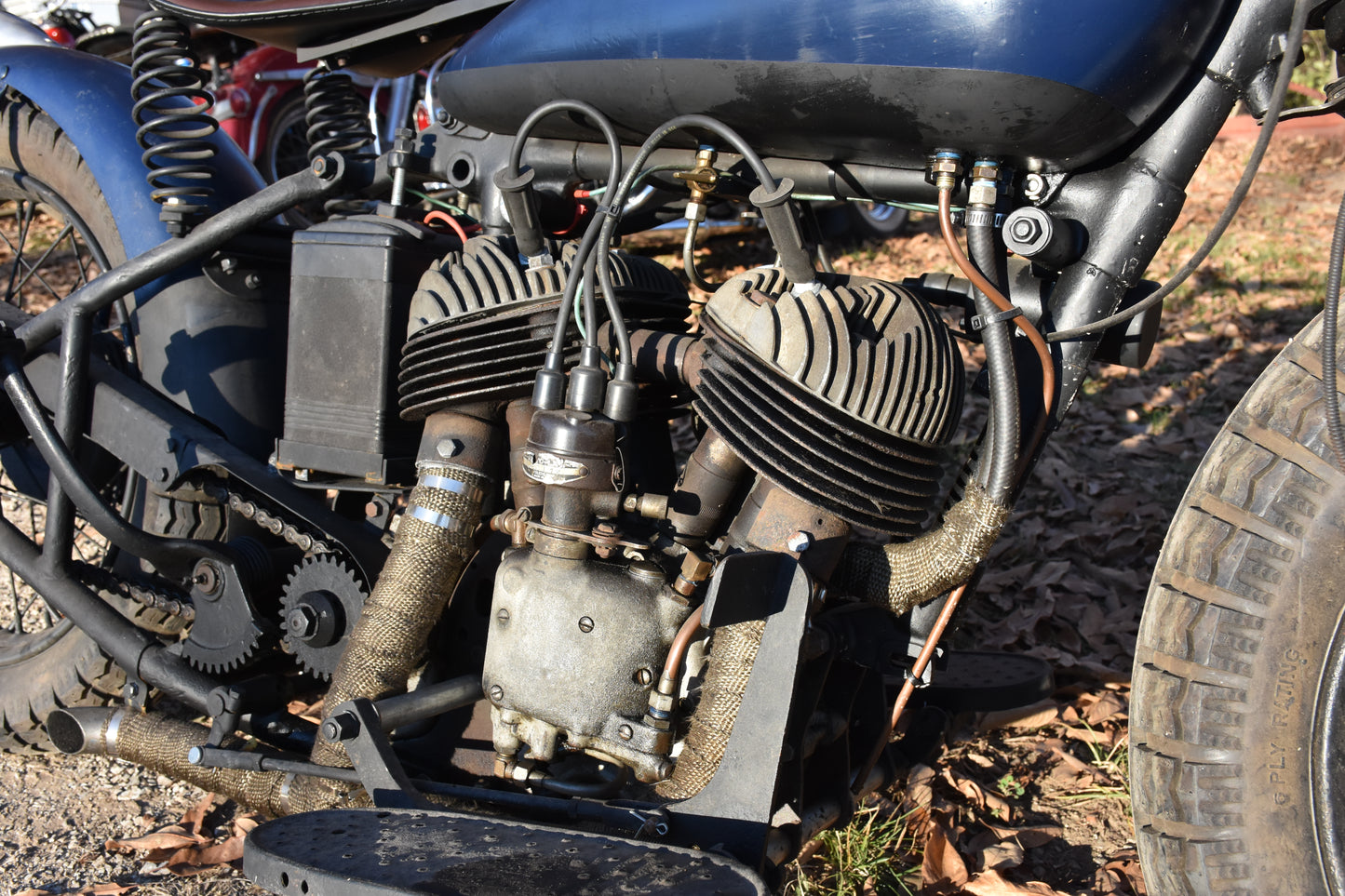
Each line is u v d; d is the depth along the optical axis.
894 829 2.39
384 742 1.88
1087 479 4.58
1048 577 3.79
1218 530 1.68
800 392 1.68
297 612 2.16
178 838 2.42
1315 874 1.59
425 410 2.01
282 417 2.62
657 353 1.87
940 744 2.59
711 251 8.21
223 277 2.54
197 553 2.34
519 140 1.88
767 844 1.79
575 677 1.74
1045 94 1.59
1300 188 10.12
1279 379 1.67
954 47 1.59
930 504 1.83
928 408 1.70
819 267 2.15
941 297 1.99
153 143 2.60
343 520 2.28
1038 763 2.78
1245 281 7.27
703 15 1.73
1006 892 2.22
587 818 1.80
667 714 1.71
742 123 1.81
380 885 1.54
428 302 1.95
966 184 1.83
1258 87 1.72
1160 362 5.88
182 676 2.32
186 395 2.53
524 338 1.91
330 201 2.55
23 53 2.92
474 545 2.04
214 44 5.04
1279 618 1.62
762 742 1.68
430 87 2.89
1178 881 1.70
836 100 1.70
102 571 2.52
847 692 2.08
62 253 7.63
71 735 2.45
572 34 1.88
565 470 1.70
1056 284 1.85
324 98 2.49
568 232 2.25
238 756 2.07
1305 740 1.60
